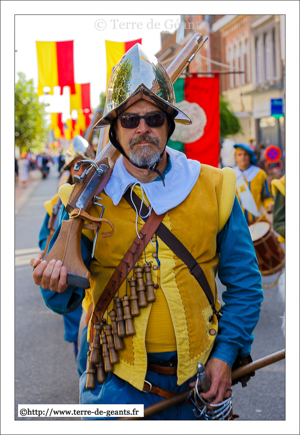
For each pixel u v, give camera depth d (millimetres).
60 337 4852
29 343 4688
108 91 1977
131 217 1938
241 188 5973
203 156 6832
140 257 1920
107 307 1952
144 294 1885
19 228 11719
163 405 1916
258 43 18234
